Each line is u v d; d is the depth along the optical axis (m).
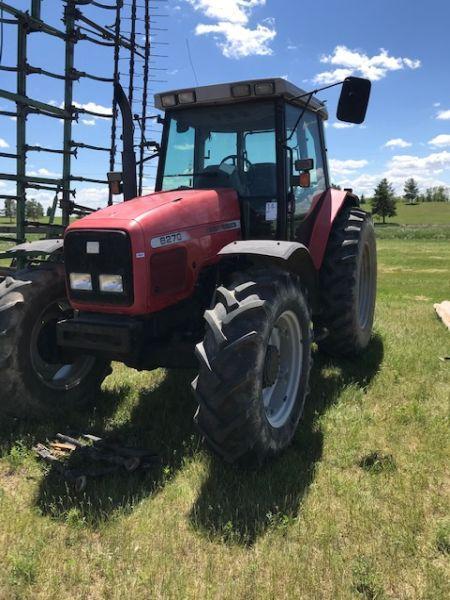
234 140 4.29
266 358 3.19
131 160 4.40
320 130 5.22
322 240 4.80
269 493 2.89
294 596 2.18
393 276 14.97
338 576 2.27
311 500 2.86
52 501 2.92
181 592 2.20
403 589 2.23
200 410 2.94
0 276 4.89
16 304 3.72
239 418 2.90
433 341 5.94
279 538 2.54
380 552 2.44
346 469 3.21
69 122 6.55
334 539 2.54
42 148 6.21
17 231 6.13
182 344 3.51
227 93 4.12
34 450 3.43
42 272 3.94
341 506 2.81
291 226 4.25
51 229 6.48
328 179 5.34
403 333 6.37
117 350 3.30
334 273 4.88
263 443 3.06
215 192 3.96
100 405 4.29
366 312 5.58
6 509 2.84
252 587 2.23
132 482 3.06
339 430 3.70
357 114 3.78
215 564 2.38
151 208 3.48
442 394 4.36
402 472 3.13
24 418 3.90
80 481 2.99
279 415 3.44
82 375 4.27
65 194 6.61
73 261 3.41
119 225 3.26
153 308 3.33
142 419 3.98
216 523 2.67
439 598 2.15
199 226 3.64
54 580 2.29
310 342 3.74
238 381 2.87
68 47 6.39
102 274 3.31
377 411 4.05
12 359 3.70
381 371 4.91
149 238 3.28
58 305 4.05
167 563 2.38
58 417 4.03
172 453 3.41
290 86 4.06
